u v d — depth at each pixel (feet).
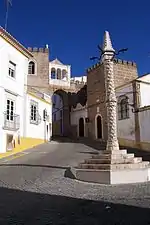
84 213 18.10
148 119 80.23
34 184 31.37
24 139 83.15
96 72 113.50
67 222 16.19
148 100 88.12
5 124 72.33
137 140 83.76
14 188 29.17
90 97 117.50
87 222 16.07
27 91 87.04
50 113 109.60
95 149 76.59
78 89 137.90
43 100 101.40
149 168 33.60
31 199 23.26
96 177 32.17
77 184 31.07
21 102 83.20
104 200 21.89
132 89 88.02
